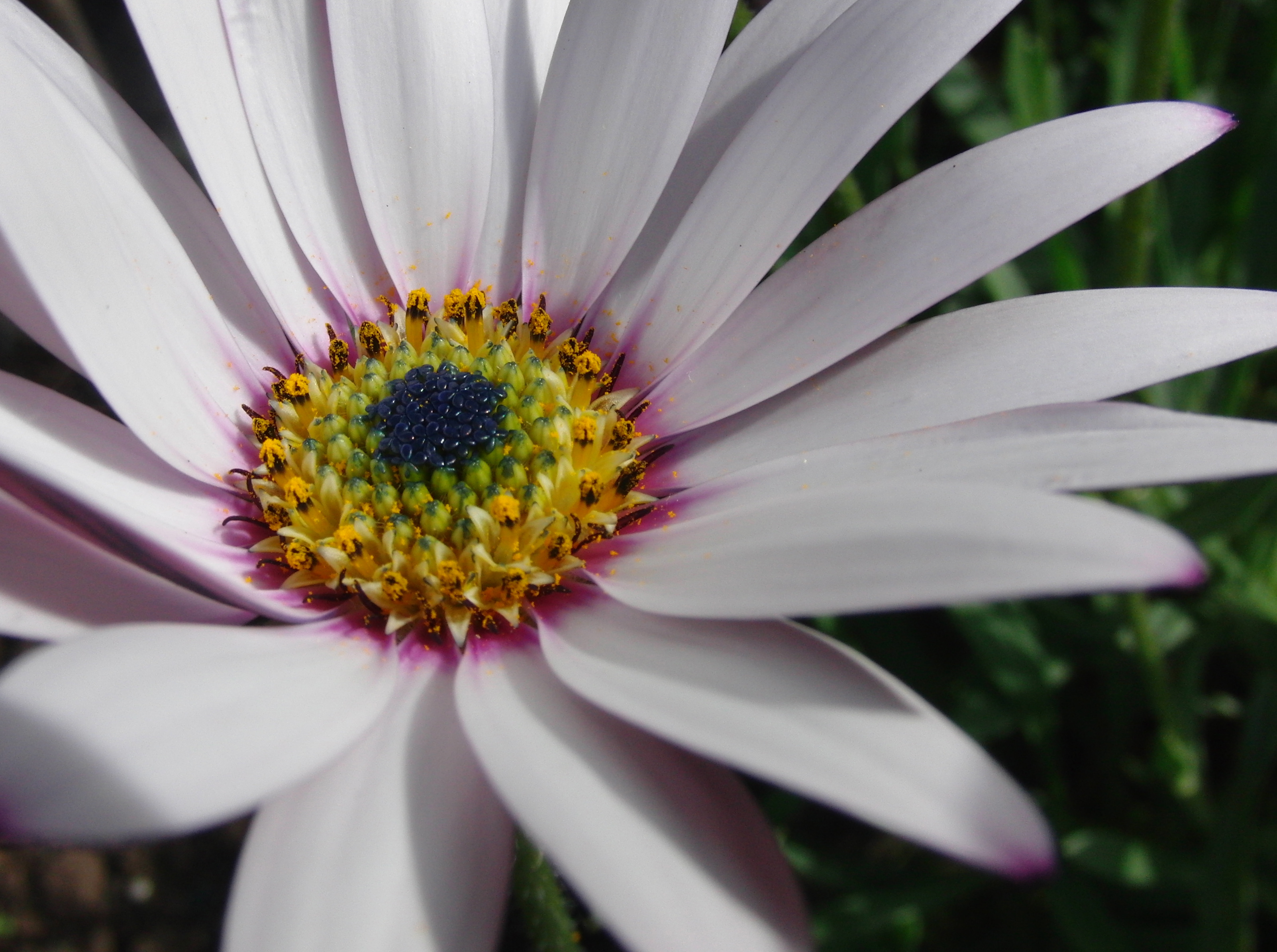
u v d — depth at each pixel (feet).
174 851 0.34
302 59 0.28
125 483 0.25
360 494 0.26
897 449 0.24
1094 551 0.20
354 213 0.28
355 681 0.23
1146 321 0.24
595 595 0.24
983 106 0.36
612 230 0.28
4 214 0.22
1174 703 0.32
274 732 0.21
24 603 0.22
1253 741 0.29
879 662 0.34
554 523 0.25
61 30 0.39
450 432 0.26
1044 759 0.33
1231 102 0.36
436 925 0.21
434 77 0.28
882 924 0.31
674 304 0.27
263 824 0.21
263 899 0.21
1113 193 0.24
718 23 0.27
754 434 0.26
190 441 0.25
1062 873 0.31
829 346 0.25
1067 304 0.25
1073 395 0.24
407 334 0.28
